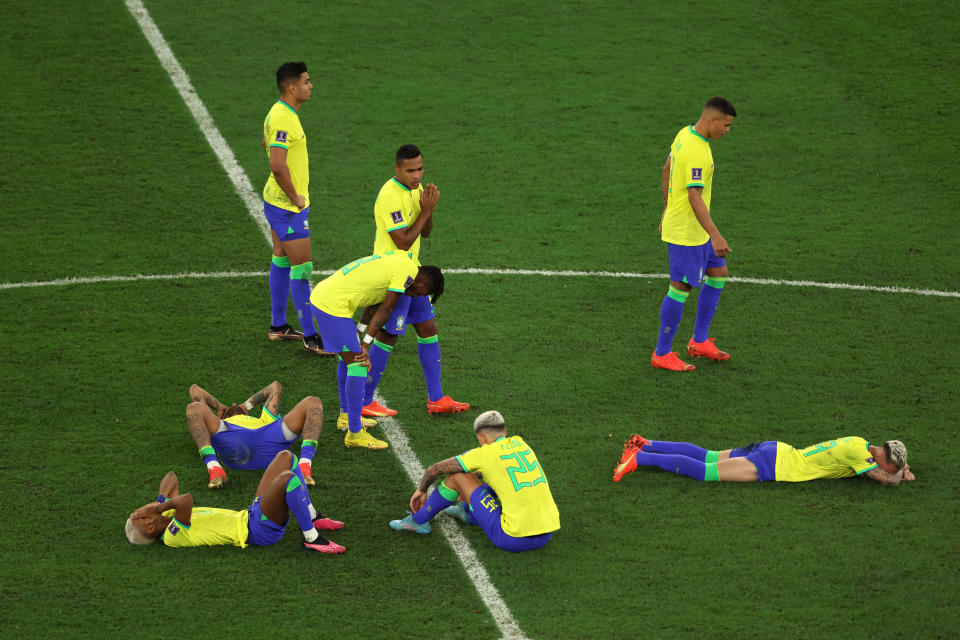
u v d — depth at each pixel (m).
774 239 43.59
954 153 50.09
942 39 59.66
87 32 58.31
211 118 51.59
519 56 58.12
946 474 29.61
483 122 52.44
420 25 60.88
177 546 26.47
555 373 34.81
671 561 26.17
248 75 55.41
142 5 61.34
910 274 41.06
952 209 45.84
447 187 47.22
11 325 36.25
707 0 63.62
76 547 26.20
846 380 34.38
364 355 30.11
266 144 35.09
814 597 24.94
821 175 48.53
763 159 49.78
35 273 39.56
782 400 33.31
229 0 62.66
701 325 35.50
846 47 59.09
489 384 34.16
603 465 30.11
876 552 26.45
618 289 40.25
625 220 45.16
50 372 33.72
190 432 28.92
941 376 34.53
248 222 44.12
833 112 53.50
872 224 44.72
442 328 37.38
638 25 61.28
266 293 39.47
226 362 34.97
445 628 23.98
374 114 52.72
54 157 47.75
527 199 46.53
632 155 50.03
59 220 43.28
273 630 23.77
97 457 29.72
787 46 59.28
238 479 29.22
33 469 29.05
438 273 30.30
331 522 27.16
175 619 24.00
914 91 55.16
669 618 24.28
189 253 41.66
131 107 52.09
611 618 24.28
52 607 24.22
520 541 26.09
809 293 39.84
